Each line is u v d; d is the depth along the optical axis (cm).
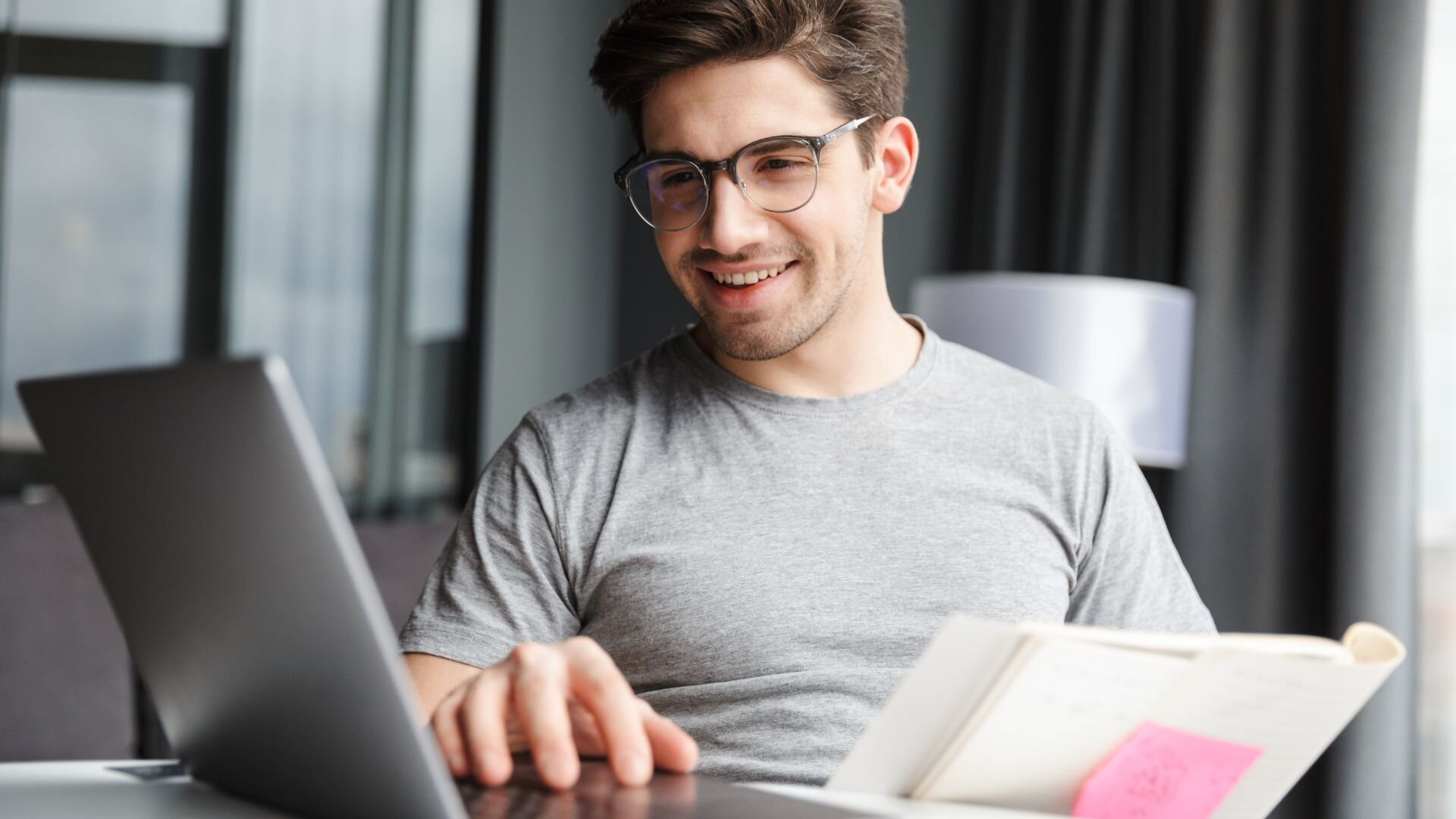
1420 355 268
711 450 132
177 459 71
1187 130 303
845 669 123
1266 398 283
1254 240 287
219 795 83
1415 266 260
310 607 66
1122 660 75
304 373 331
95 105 298
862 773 81
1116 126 310
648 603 126
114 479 77
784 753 120
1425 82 262
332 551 64
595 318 398
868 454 131
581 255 391
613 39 127
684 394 136
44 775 89
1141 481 139
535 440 135
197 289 313
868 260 134
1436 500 273
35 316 290
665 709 124
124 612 84
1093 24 314
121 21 301
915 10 348
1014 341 262
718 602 124
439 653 124
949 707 77
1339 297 266
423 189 351
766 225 124
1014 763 80
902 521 128
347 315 338
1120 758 81
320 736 71
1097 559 133
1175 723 79
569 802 73
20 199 288
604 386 140
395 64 343
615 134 404
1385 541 257
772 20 122
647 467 131
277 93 323
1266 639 78
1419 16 259
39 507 233
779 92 124
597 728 85
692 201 125
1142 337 264
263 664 71
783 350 128
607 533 128
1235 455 286
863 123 128
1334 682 79
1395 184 260
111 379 73
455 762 82
